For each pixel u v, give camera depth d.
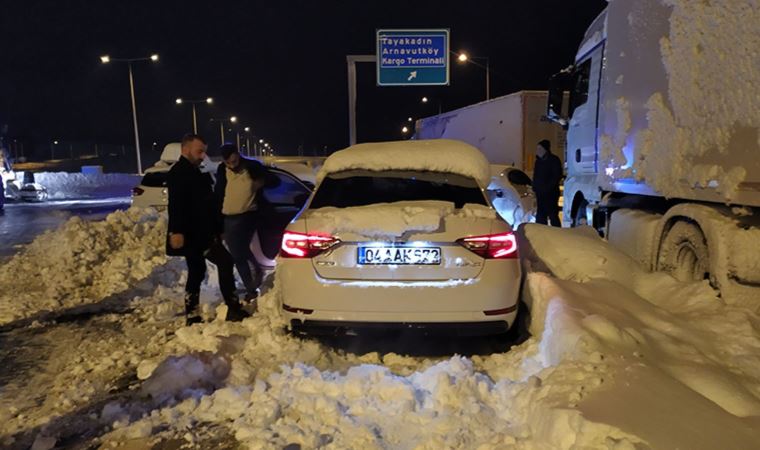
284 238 4.57
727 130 4.27
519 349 4.50
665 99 5.26
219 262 5.70
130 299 6.77
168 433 3.46
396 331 4.40
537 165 10.79
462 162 5.20
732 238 4.36
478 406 3.41
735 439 2.63
